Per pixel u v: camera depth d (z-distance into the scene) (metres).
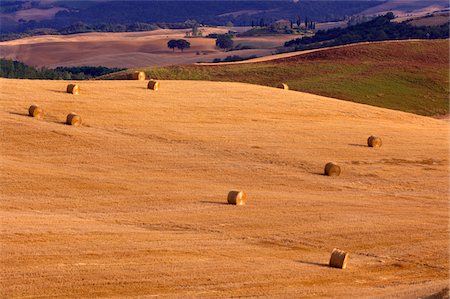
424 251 86.62
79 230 83.75
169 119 152.25
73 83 170.12
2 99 148.50
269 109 172.25
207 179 119.62
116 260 72.12
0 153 120.62
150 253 76.12
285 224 95.62
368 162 139.75
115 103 157.62
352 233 93.31
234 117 161.25
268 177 124.62
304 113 174.25
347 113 180.88
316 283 69.25
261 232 90.94
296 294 63.38
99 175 114.88
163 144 136.12
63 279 64.69
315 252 83.81
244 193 104.81
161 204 101.94
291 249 84.25
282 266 75.06
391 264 80.50
